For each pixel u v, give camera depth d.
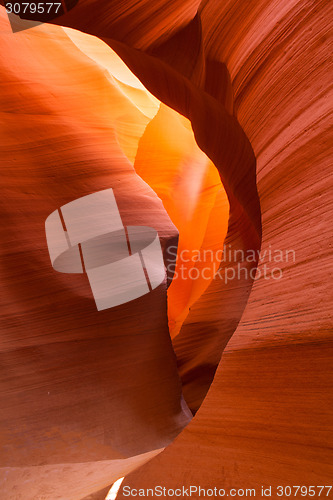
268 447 1.48
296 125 1.92
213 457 1.67
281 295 1.77
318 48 1.84
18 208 4.93
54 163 5.70
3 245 4.55
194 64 3.88
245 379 1.79
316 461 1.28
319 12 1.87
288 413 1.49
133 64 5.00
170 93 4.97
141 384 4.75
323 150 1.69
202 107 4.34
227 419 1.75
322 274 1.56
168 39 4.03
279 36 2.22
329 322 1.48
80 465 3.34
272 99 2.21
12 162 5.26
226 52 3.00
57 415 3.90
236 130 3.69
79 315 4.66
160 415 4.66
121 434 4.13
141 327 5.13
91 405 4.18
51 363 4.17
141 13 3.90
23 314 4.26
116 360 4.68
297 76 1.99
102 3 4.05
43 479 2.92
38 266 4.65
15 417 3.67
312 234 1.67
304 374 1.51
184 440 1.90
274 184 2.05
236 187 5.12
